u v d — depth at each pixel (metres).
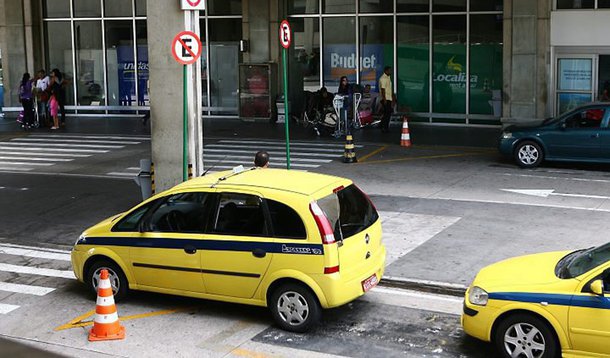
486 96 29.16
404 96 30.48
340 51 31.19
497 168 21.06
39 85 31.25
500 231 14.74
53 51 34.88
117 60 34.41
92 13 34.22
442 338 9.94
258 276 10.16
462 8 29.03
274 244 10.02
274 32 31.34
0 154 25.12
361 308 11.06
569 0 26.19
